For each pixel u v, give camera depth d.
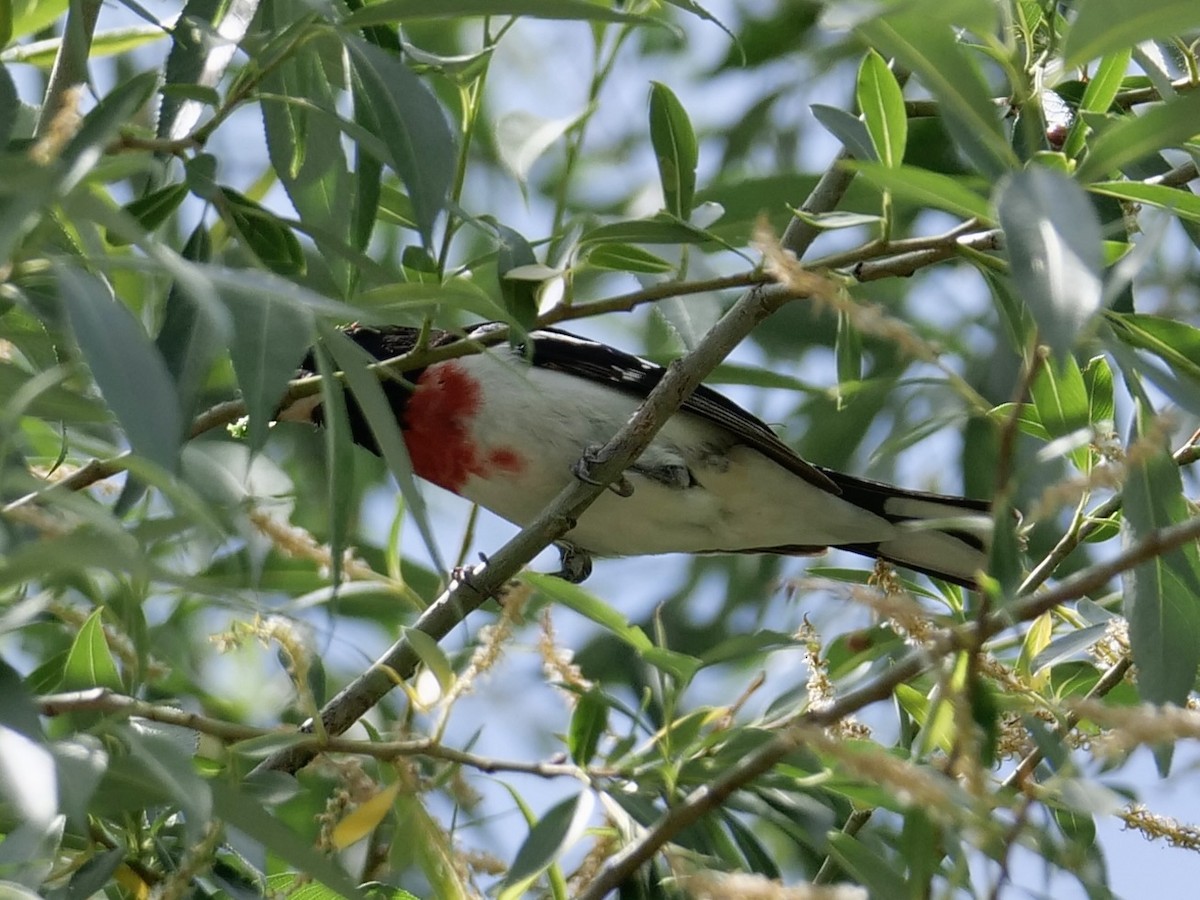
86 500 3.90
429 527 4.13
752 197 7.93
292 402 6.88
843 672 6.20
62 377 3.64
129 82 5.32
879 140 5.77
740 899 3.73
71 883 5.08
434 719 6.18
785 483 8.96
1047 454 4.34
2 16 5.91
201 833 4.74
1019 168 4.29
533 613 9.45
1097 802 4.14
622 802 5.47
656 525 9.18
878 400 10.72
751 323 6.71
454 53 10.96
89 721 5.38
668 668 5.61
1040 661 5.95
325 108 5.15
